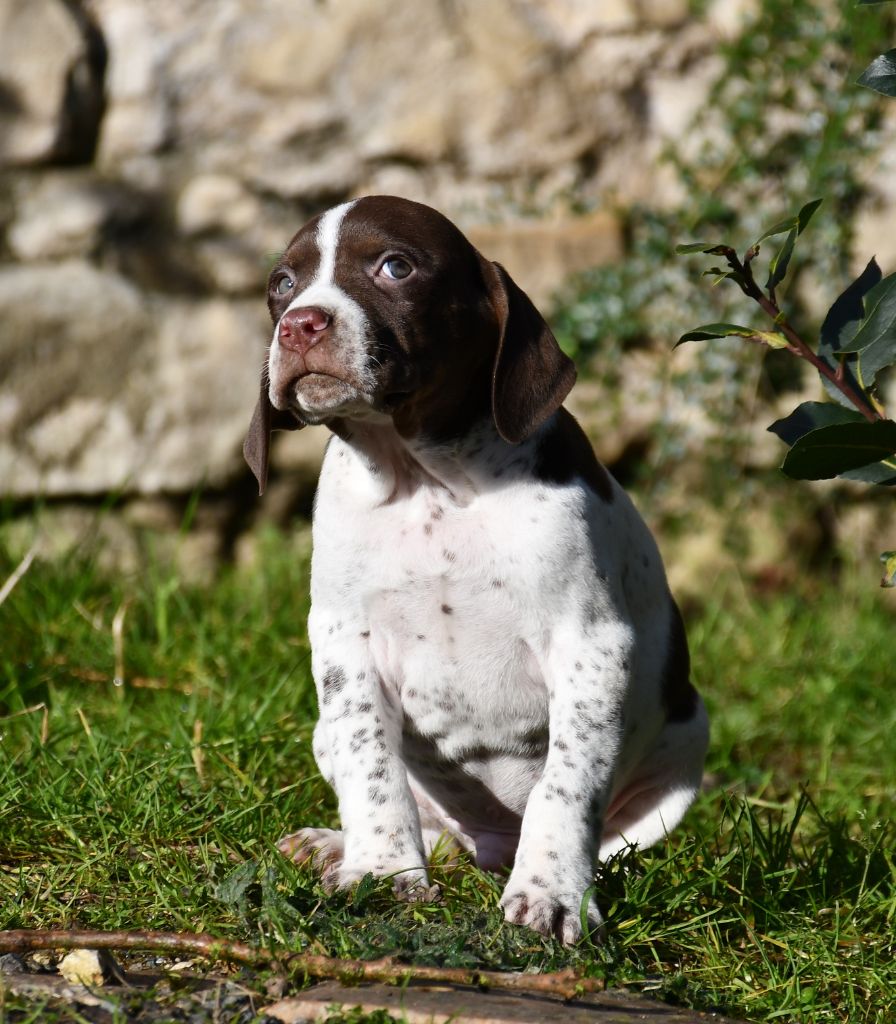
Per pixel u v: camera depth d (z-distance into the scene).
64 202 8.45
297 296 4.23
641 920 3.83
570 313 8.56
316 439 8.70
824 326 3.86
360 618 4.39
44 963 3.45
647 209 8.66
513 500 4.23
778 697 7.07
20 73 8.43
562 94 8.71
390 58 8.64
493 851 4.79
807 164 8.54
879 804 5.59
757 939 3.78
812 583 8.79
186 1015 3.13
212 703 5.65
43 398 8.30
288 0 8.63
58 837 4.34
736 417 8.64
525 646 4.32
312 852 4.30
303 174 8.67
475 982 3.32
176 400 8.47
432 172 8.74
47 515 8.41
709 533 8.73
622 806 5.06
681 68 8.77
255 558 8.35
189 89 8.60
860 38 8.41
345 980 3.31
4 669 6.13
